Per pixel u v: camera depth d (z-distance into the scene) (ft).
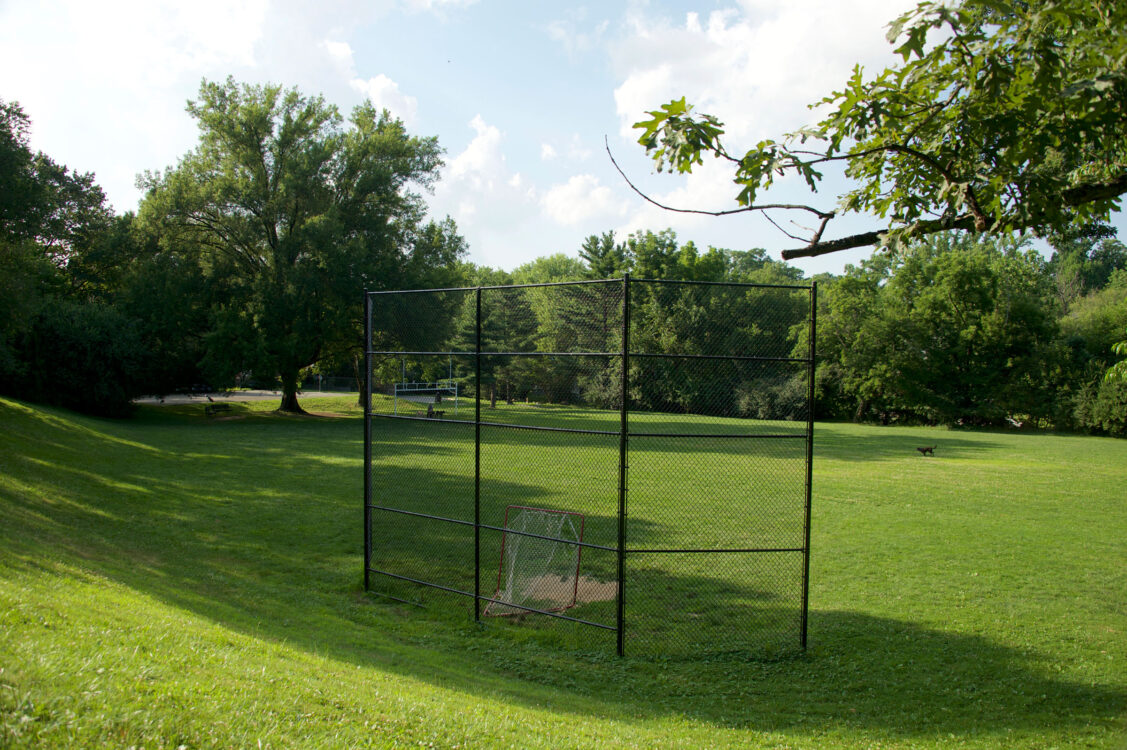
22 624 15.05
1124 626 27.43
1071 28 15.21
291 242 121.19
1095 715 19.79
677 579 33.14
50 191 88.79
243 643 18.84
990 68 14.43
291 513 45.85
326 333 117.29
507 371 48.98
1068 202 15.88
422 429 103.86
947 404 145.69
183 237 122.52
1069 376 139.54
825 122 16.62
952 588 32.22
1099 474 72.08
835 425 147.64
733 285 24.20
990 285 149.28
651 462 75.72
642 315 62.44
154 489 51.85
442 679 20.36
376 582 31.73
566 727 16.63
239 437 92.32
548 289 35.76
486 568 34.19
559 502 51.34
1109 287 208.03
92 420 93.45
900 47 14.76
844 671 23.00
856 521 46.85
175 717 11.64
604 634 26.14
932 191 18.53
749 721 19.06
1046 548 39.86
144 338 116.16
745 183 16.69
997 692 21.40
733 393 63.77
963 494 58.44
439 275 136.87
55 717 10.62
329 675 17.25
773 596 30.68
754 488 59.26
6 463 51.37
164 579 29.58
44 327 97.76
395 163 134.82
